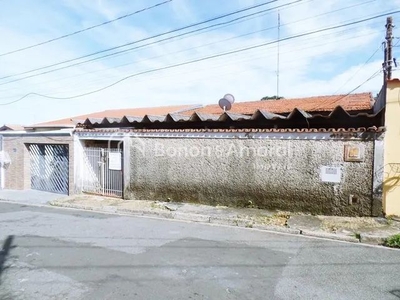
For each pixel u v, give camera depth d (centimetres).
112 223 732
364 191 695
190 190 909
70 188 1136
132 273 430
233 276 421
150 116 1027
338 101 1243
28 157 1304
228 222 725
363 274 429
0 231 657
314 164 742
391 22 1441
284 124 882
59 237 609
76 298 358
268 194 798
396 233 590
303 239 597
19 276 420
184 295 366
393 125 685
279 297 362
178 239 595
